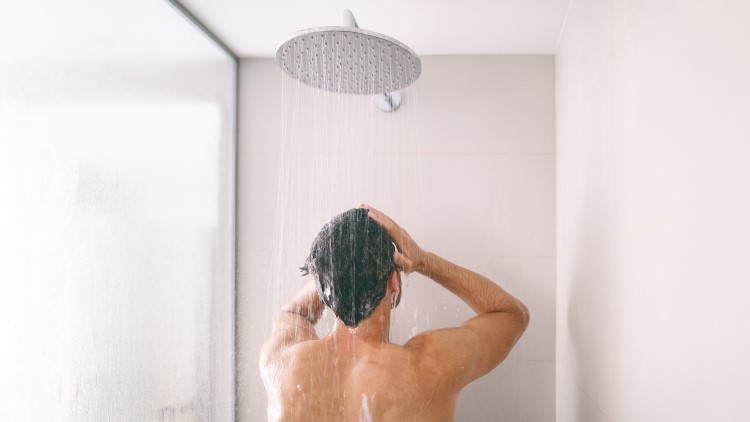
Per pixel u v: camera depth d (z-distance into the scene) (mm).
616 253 762
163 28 1097
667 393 554
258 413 1377
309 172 1416
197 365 1230
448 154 1392
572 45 1126
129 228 954
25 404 692
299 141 1424
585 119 984
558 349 1319
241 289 1411
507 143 1385
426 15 1198
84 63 825
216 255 1348
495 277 1365
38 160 720
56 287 753
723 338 428
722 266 428
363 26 1265
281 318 1018
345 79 978
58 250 759
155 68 1061
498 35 1298
